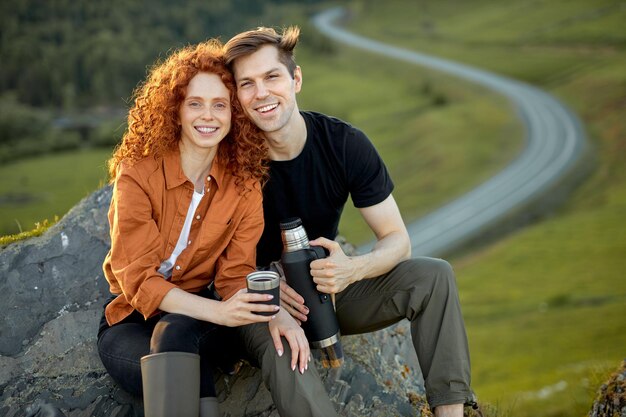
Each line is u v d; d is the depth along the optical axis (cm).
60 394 362
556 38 13300
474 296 4903
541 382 3100
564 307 4444
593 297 4466
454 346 340
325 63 15350
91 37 16875
